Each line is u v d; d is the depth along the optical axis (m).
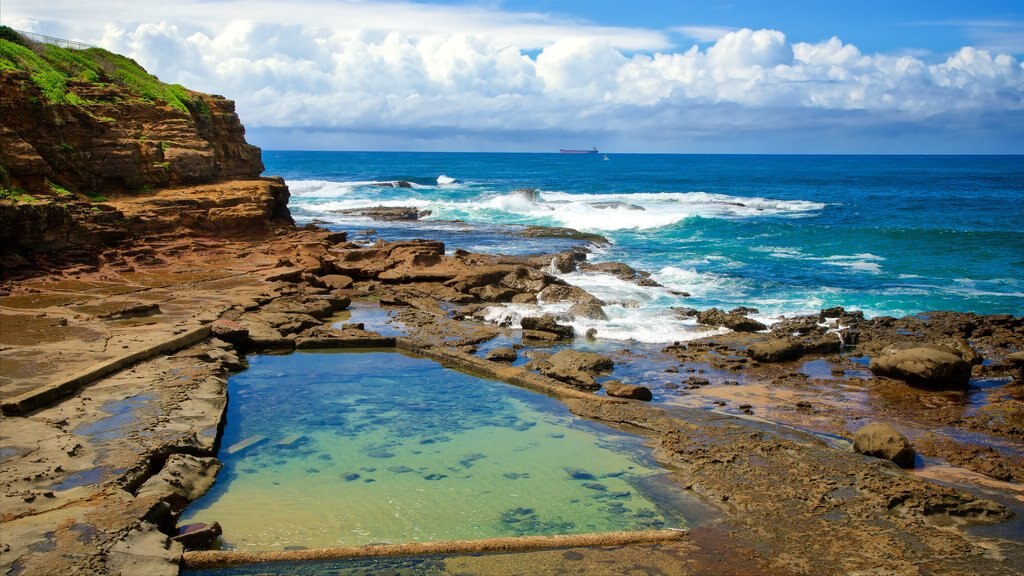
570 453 11.75
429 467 11.18
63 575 7.20
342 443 12.16
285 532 9.05
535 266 27.98
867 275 28.39
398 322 20.80
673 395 14.62
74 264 23.77
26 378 13.02
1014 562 8.16
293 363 17.02
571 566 8.17
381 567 8.14
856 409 13.71
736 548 8.53
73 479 9.39
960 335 18.94
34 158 24.33
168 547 8.13
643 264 31.09
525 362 17.19
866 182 90.75
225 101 40.25
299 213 50.41
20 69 26.31
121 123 30.73
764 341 18.34
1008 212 51.62
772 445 11.50
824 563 8.20
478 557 8.34
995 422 12.89
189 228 27.98
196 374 14.18
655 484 10.48
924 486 9.82
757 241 37.25
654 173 117.19
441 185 82.25
